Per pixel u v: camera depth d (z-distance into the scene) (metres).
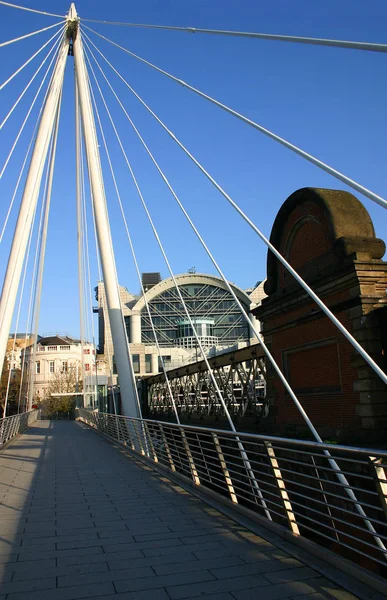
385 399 11.41
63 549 6.58
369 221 13.28
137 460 16.83
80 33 24.72
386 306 11.47
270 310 15.81
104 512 8.80
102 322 97.00
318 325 13.52
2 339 18.27
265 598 4.79
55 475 13.55
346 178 7.73
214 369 22.84
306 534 11.37
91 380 52.25
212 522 7.84
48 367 77.00
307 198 14.25
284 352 15.21
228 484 8.75
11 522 8.14
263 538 6.75
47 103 21.39
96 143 24.05
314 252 14.16
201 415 23.77
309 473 11.35
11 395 59.66
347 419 12.19
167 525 7.71
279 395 15.41
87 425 43.16
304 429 13.92
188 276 83.19
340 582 5.02
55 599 4.89
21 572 5.69
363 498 9.28
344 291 12.45
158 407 34.16
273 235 16.22
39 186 20.44
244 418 18.42
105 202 23.72
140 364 74.94
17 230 19.33
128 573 5.60
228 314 83.88
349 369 12.15
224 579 5.32
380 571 8.78
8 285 18.69
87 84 24.38
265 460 13.89
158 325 83.50
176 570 5.65
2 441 23.39
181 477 11.82
